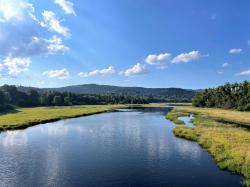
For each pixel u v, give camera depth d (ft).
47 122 217.77
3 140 133.28
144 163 91.86
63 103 580.71
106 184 73.56
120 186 72.08
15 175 80.48
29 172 83.10
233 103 378.32
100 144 122.62
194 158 97.66
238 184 72.28
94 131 163.12
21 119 218.38
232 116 249.14
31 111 343.26
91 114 313.32
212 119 221.87
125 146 118.11
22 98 542.16
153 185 72.43
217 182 73.92
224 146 106.73
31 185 72.74
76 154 104.37
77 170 84.94
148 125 193.57
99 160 95.76
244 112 308.60
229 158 92.12
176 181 75.20
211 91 483.10
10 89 531.91
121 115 295.89
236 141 115.14
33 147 116.88
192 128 160.76
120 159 97.19
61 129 173.06
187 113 303.07
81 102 650.84
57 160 96.12
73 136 144.66
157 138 137.59
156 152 106.83
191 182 74.18
